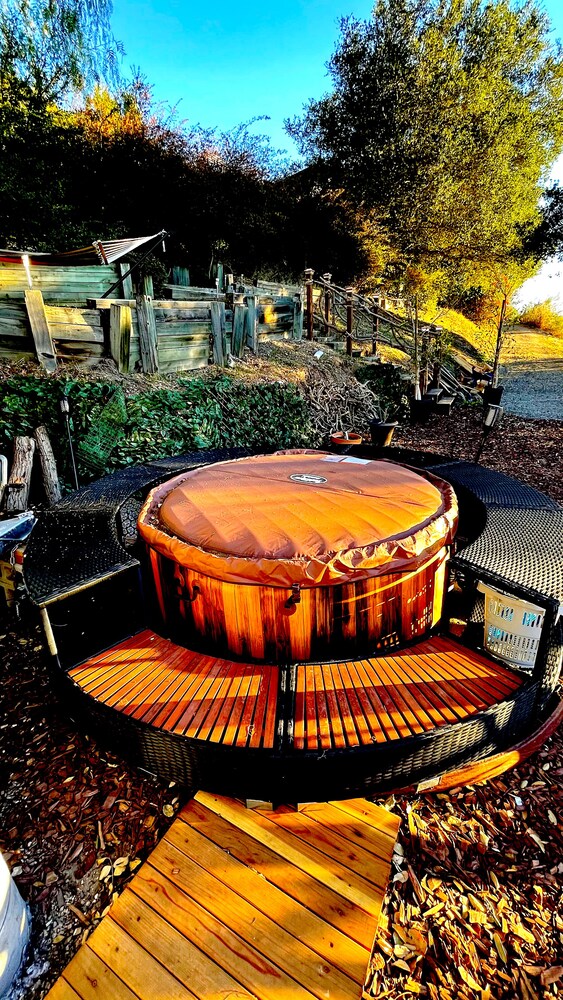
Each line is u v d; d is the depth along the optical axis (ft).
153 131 32.17
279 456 13.85
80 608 10.01
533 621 7.55
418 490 10.29
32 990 5.24
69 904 5.98
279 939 5.41
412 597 8.29
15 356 16.87
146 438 17.11
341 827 6.57
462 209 38.01
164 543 8.41
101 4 27.43
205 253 36.55
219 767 6.46
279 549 7.83
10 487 13.33
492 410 20.49
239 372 23.31
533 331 74.54
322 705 7.13
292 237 44.50
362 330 44.45
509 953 5.36
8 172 24.23
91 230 28.17
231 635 8.22
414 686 7.52
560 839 6.52
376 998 4.94
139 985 5.12
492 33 42.78
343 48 43.55
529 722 7.73
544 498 11.37
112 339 18.28
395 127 40.40
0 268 17.98
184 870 6.13
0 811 7.13
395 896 5.83
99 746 8.16
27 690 9.59
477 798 7.06
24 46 24.95
